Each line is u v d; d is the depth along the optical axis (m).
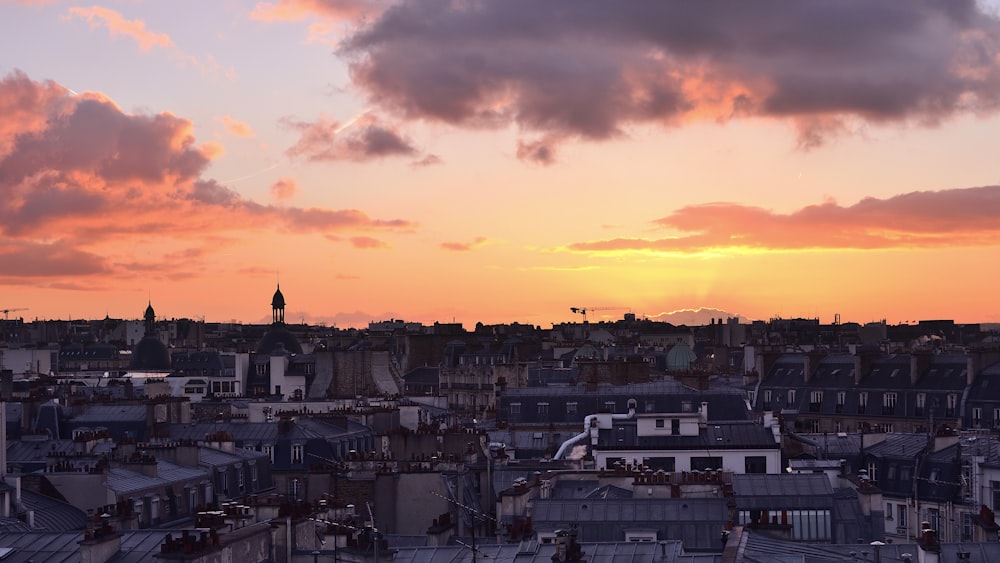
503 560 130.50
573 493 190.50
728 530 144.62
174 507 198.00
